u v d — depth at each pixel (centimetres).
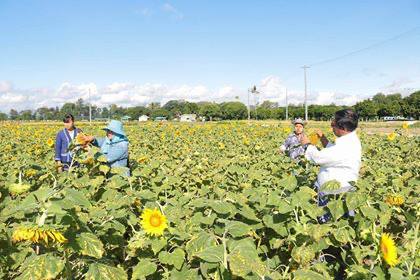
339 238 310
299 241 304
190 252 274
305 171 561
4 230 279
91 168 521
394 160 939
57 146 708
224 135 2211
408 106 8475
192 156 998
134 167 684
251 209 345
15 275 274
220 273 248
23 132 2467
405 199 452
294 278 244
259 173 531
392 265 261
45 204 243
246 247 250
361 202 317
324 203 391
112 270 253
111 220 328
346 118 433
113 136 630
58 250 259
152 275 300
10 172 520
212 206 309
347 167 430
